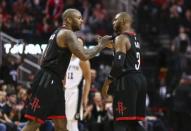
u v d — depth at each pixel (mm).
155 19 28438
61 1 25047
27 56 22141
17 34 23812
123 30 12422
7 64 20141
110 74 12344
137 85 12219
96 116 18500
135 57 12312
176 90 21906
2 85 18359
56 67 11883
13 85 19812
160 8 28812
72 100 14562
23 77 22000
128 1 22312
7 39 22141
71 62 14477
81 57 11797
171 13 28625
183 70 25438
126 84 12203
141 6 28609
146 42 27750
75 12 12156
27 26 24625
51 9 25016
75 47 11758
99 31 26016
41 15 25156
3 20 25250
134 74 12273
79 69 14547
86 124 18328
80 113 15117
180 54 25906
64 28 12078
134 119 12203
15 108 18125
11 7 26609
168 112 22203
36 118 11898
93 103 18656
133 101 12188
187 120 21781
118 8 27156
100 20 26922
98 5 27922
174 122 21938
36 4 26656
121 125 12289
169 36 28172
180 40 26609
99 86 21547
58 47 11883
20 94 18703
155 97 23859
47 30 23703
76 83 14562
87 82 14719
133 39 12359
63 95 12078
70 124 14688
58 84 11906
